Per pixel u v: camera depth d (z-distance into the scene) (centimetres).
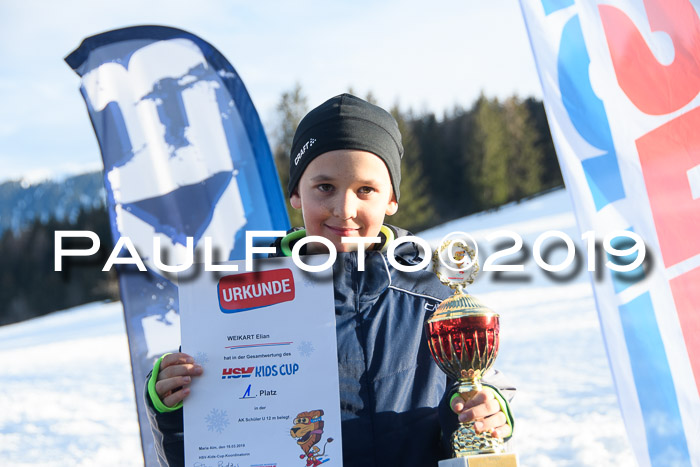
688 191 216
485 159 4231
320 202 166
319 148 166
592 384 580
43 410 710
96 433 587
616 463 389
